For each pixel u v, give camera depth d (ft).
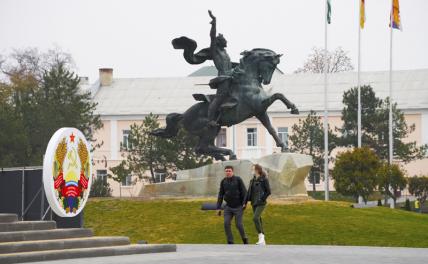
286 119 319.88
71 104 260.83
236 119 142.92
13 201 101.30
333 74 329.11
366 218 134.72
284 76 332.39
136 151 247.50
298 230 126.00
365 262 75.20
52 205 90.33
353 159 209.26
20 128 240.32
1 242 80.38
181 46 145.38
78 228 90.84
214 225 128.47
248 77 142.31
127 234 127.65
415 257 81.15
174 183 149.28
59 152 90.43
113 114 331.98
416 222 138.51
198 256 81.05
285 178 142.61
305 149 278.87
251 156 323.78
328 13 220.23
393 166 221.66
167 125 150.71
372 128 273.95
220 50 145.38
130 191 317.83
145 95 338.13
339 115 313.53
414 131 311.47
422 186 245.45
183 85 341.00
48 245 80.89
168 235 125.49
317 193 284.61
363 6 236.84
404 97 315.58
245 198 102.63
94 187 236.84
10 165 232.12
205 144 146.51
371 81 325.01
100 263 72.95
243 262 74.18
